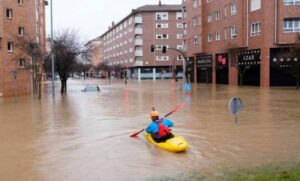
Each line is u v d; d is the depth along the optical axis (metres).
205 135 13.24
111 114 19.84
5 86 36.44
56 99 31.38
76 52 43.00
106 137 13.18
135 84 62.66
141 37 99.06
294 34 39.88
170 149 10.75
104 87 52.66
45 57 39.84
